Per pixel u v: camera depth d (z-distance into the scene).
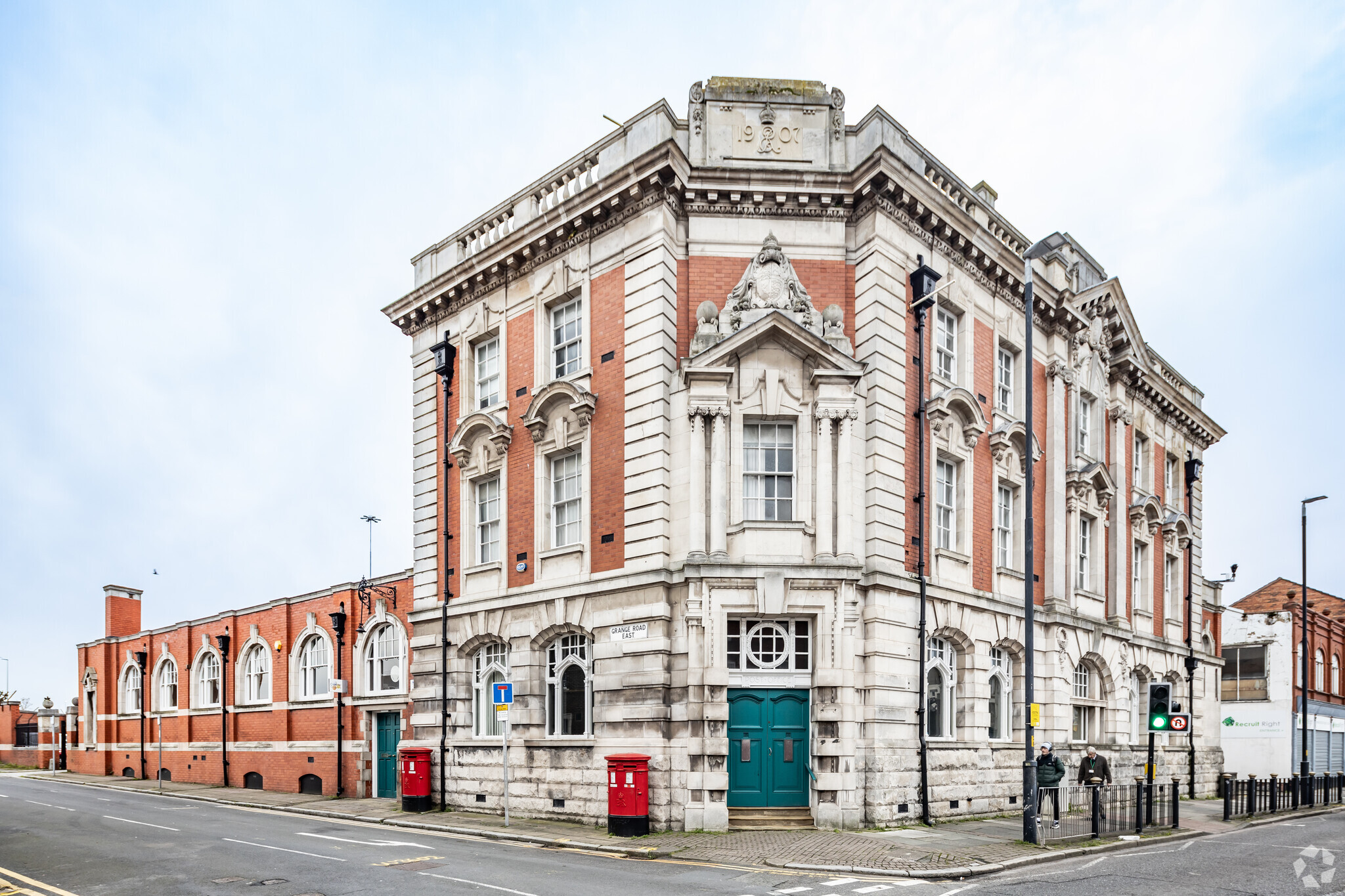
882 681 18.06
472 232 24.11
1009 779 21.19
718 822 16.91
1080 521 26.00
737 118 19.88
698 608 17.59
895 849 14.97
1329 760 41.94
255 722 31.98
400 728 26.25
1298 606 43.31
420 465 24.67
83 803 25.72
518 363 22.42
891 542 18.70
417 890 11.77
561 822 19.03
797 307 18.97
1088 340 26.80
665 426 18.64
